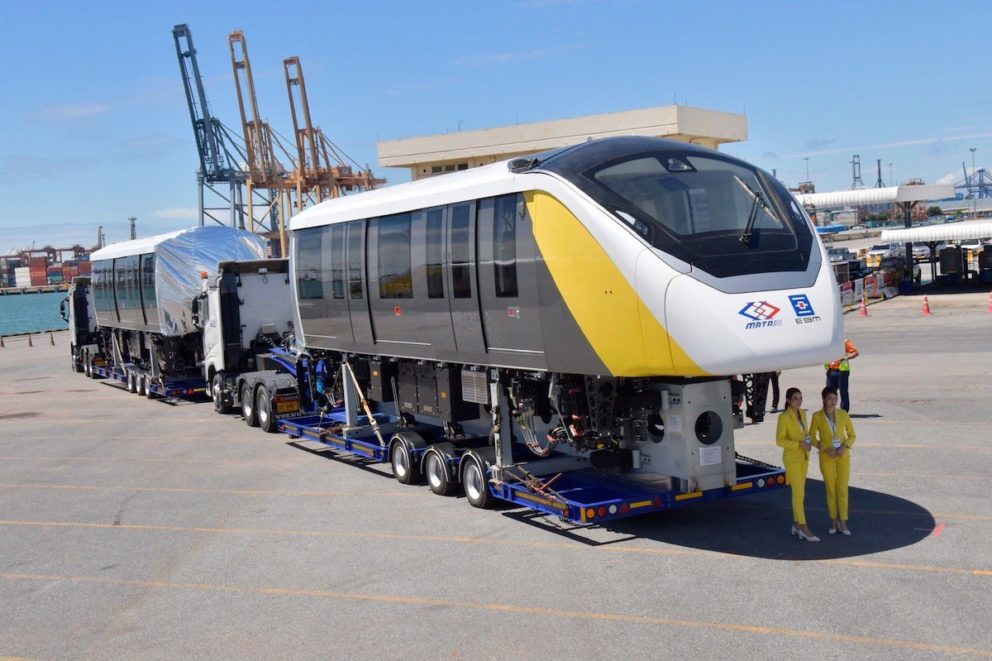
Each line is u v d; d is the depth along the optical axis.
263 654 7.34
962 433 14.19
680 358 8.48
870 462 12.68
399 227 12.59
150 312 24.23
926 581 7.98
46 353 46.03
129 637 7.93
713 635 7.11
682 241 8.75
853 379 20.59
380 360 13.78
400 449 13.35
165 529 11.60
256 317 21.12
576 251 9.29
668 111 39.31
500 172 10.45
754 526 10.09
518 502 10.66
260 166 70.75
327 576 9.25
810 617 7.34
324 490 13.30
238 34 68.94
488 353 10.88
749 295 8.46
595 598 8.12
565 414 9.93
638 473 10.29
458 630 7.57
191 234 23.19
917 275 50.38
